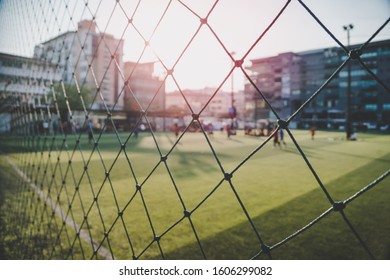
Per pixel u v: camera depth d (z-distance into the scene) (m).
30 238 3.41
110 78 45.53
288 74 63.53
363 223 3.83
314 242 3.24
